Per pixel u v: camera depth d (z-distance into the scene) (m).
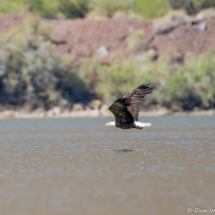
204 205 12.98
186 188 14.84
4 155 23.25
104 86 78.38
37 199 13.72
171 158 21.41
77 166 19.23
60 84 79.94
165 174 17.12
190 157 21.73
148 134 37.66
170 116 71.88
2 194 14.32
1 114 73.38
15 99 76.38
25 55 76.88
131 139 32.72
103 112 76.00
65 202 13.39
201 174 17.06
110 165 19.36
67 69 80.19
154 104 79.38
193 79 77.56
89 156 22.52
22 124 54.16
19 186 15.36
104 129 44.75
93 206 12.98
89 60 85.56
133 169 18.27
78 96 80.38
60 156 22.64
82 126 49.62
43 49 79.06
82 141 31.28
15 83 74.69
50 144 29.14
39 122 58.31
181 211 12.49
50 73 77.38
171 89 76.25
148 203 13.23
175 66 88.56
